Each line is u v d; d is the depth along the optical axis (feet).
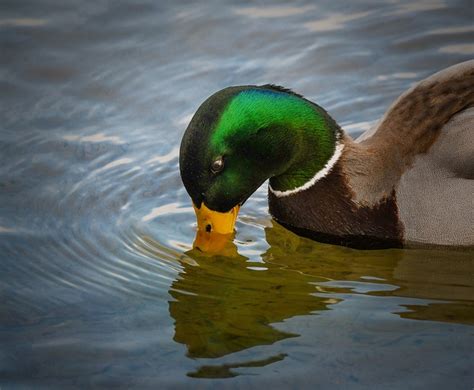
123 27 51.13
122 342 32.45
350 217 38.09
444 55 49.03
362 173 37.78
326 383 29.71
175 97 46.80
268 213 40.98
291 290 35.55
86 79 47.88
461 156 36.55
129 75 48.11
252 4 52.85
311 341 32.04
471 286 35.29
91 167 42.73
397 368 30.22
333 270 36.91
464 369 29.96
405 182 36.99
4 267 36.83
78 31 50.83
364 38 50.55
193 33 50.90
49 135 44.42
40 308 34.55
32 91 47.14
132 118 45.65
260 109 36.58
